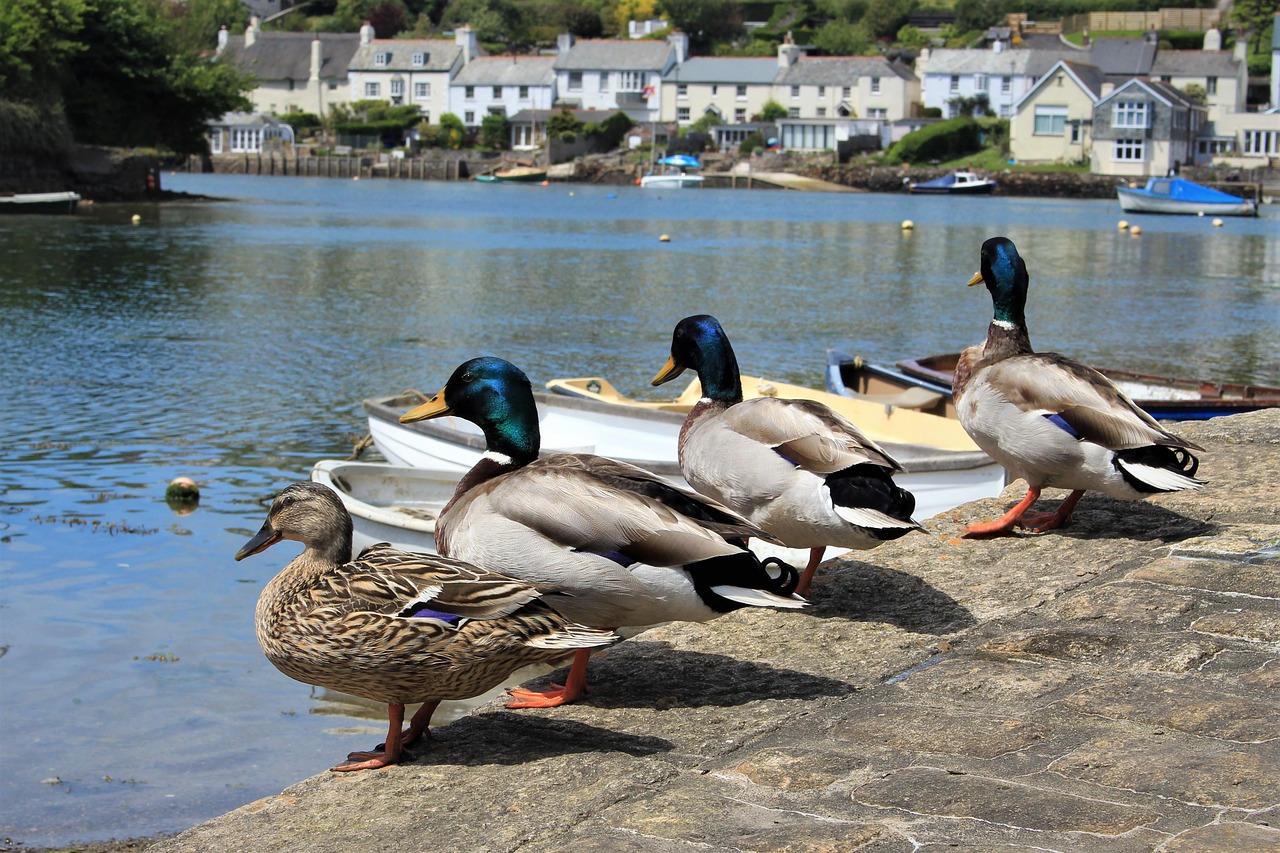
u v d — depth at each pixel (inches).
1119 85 4190.5
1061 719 161.2
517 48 6619.1
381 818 147.4
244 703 307.6
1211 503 252.8
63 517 468.4
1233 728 156.1
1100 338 1025.5
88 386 743.1
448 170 4827.8
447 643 156.9
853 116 4813.0
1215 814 134.6
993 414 230.2
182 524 462.6
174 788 263.1
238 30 6466.5
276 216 2423.7
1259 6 5315.0
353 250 1726.1
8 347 879.7
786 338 1002.7
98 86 2834.6
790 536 209.6
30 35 2498.8
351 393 734.5
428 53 5378.9
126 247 1670.8
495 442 199.9
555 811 143.9
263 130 5196.9
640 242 1982.0
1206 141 4293.8
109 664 330.0
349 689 164.4
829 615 207.9
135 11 2881.4
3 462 555.2
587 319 1090.1
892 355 925.8
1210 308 1230.3
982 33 6053.2
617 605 173.5
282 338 944.9
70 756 277.4
